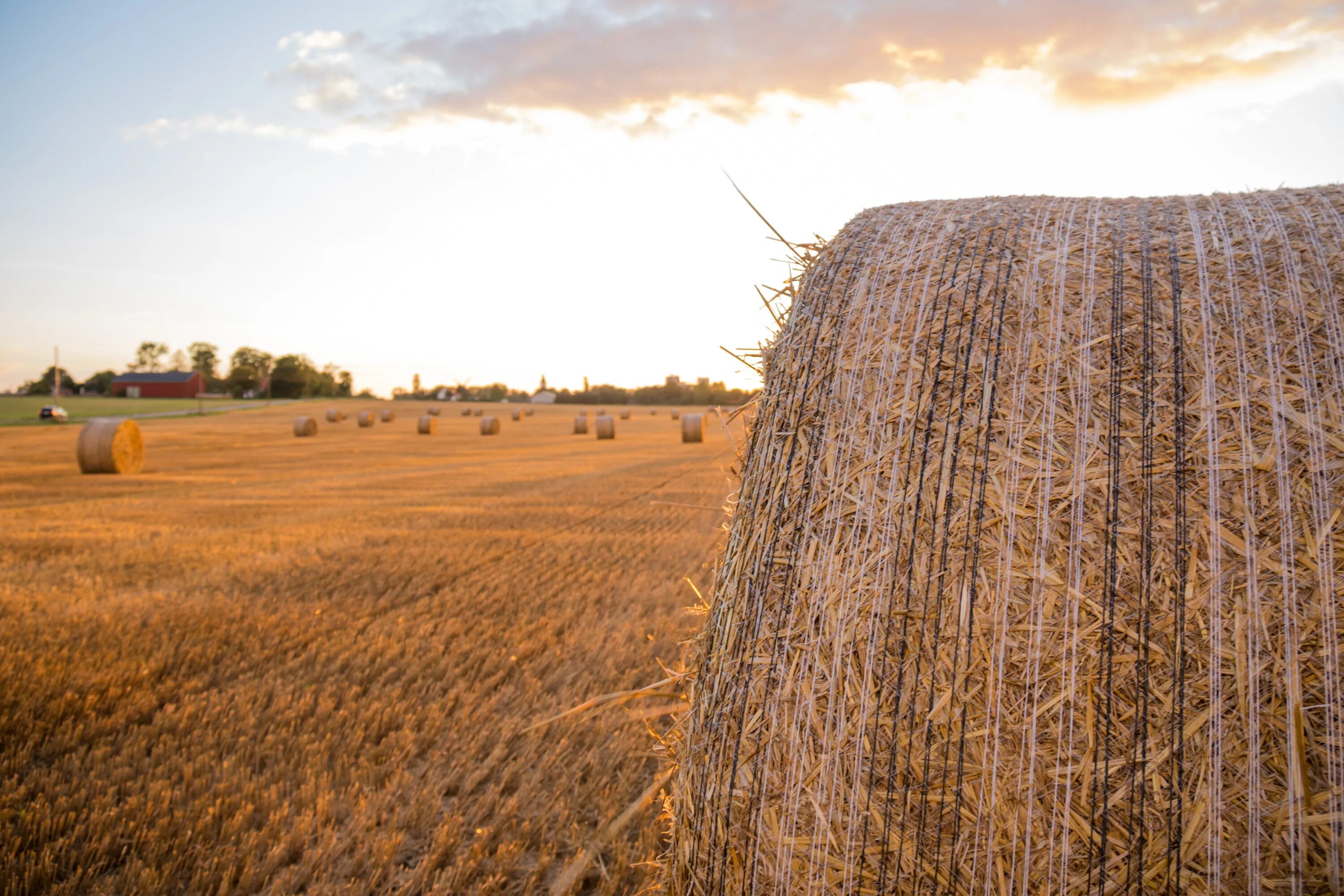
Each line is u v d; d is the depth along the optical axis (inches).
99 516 516.4
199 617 255.0
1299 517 68.6
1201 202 92.1
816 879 75.4
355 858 120.0
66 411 2573.8
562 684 200.4
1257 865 63.5
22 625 240.2
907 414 83.4
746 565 88.2
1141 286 81.6
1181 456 73.0
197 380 4244.6
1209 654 67.3
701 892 83.0
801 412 89.8
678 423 2153.1
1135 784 66.9
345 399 4608.8
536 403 4301.2
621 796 137.3
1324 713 64.2
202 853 121.6
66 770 149.3
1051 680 70.6
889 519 80.0
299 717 174.7
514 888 116.1
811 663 79.4
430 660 212.8
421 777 149.5
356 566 342.3
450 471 882.1
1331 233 81.1
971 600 74.4
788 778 78.0
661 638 235.9
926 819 72.1
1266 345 75.5
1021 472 76.6
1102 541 72.4
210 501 598.2
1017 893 68.7
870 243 98.3
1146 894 65.6
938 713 73.1
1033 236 90.6
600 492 649.6
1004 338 83.0
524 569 341.1
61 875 117.7
